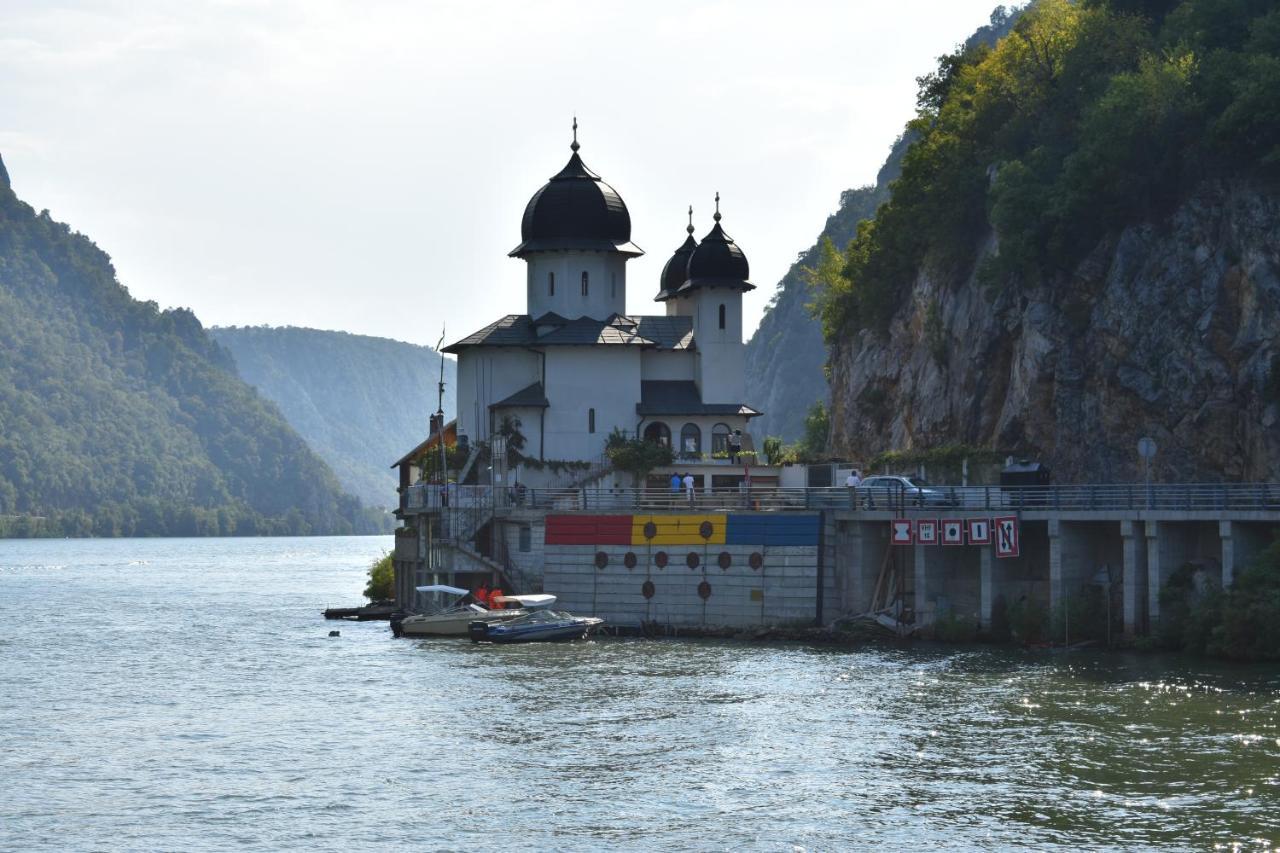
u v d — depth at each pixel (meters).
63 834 66.00
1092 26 159.62
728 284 158.12
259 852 63.16
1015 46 172.38
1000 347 153.50
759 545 124.00
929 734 81.44
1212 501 115.75
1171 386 132.25
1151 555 111.38
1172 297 133.88
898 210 188.50
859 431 190.12
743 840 63.34
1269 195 129.62
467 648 120.81
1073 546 117.12
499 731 85.00
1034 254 145.12
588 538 128.88
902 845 62.38
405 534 151.00
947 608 121.06
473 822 66.69
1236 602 106.44
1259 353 126.06
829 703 91.06
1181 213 135.50
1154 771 72.38
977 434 155.50
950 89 197.25
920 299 173.12
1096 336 139.00
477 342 155.25
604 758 77.69
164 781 75.00
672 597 126.31
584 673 104.88
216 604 196.12
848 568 123.31
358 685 103.06
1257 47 140.75
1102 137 140.25
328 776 75.44
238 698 99.31
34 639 143.00
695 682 100.00
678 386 160.12
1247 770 72.19
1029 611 115.88
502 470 151.75
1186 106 139.12
